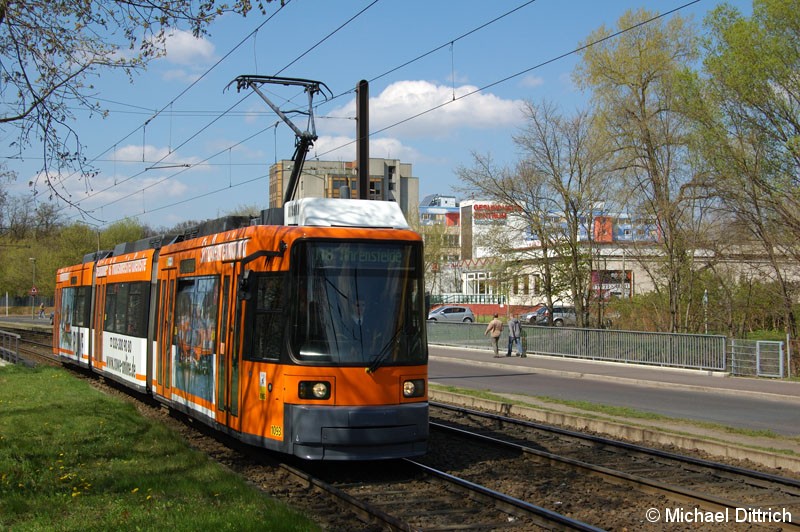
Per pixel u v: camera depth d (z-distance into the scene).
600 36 34.06
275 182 82.31
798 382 22.94
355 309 10.31
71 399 16.11
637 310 35.75
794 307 29.12
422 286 10.79
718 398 19.98
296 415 9.90
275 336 10.34
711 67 27.19
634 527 7.89
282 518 7.18
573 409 16.64
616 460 11.60
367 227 11.05
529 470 10.77
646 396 20.17
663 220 32.44
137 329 17.08
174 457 10.24
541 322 53.09
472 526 7.89
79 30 11.27
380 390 10.15
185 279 13.80
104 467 9.62
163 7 10.94
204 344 12.45
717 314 32.12
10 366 24.19
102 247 73.69
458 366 30.08
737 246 30.62
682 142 30.98
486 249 40.06
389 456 10.07
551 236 37.56
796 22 25.67
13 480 8.83
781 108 26.45
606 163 34.09
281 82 21.03
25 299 100.12
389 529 7.63
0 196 23.94
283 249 10.41
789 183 26.84
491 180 37.88
